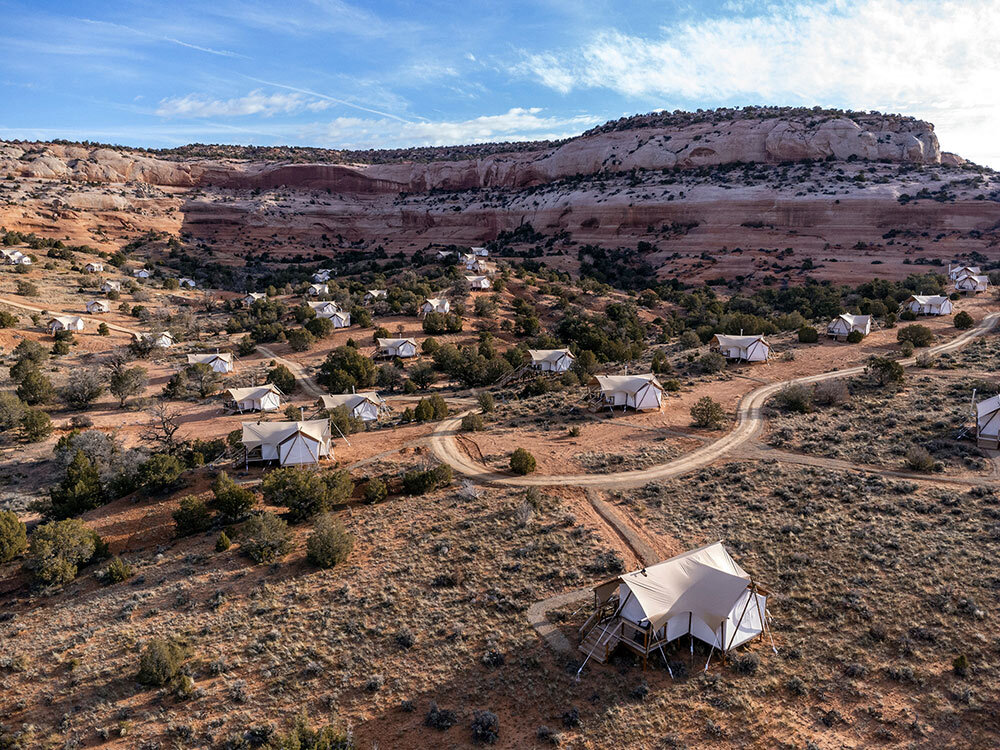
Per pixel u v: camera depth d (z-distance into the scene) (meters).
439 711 22.78
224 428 64.56
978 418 45.19
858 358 72.88
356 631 27.80
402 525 37.81
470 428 56.88
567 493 41.16
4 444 60.53
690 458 46.47
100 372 81.81
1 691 25.33
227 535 38.25
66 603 32.44
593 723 21.92
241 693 24.14
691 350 89.44
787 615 27.09
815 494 38.28
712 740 21.03
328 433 52.69
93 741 22.30
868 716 21.58
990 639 24.38
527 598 29.47
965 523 33.16
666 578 26.53
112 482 45.75
